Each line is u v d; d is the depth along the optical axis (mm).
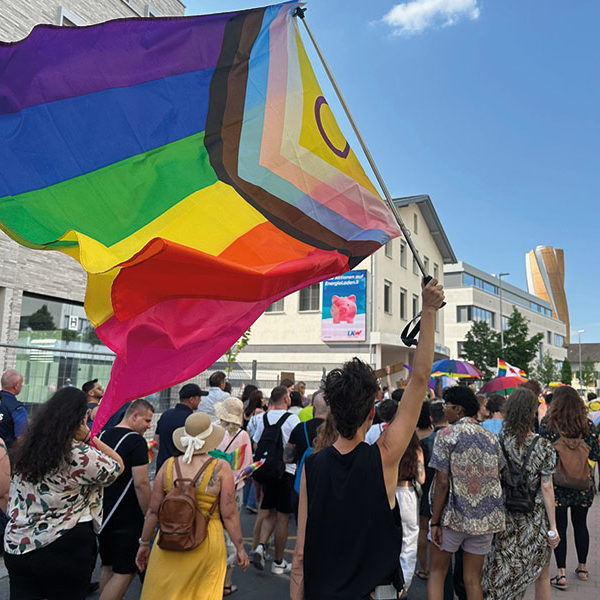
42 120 3221
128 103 3262
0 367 9312
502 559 3992
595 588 5254
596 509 9078
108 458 3225
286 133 3461
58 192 3211
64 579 3047
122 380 2646
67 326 11180
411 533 4559
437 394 13828
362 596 1982
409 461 4590
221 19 3385
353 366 2271
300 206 3375
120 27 3250
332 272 3125
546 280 128750
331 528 2104
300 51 3557
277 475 5445
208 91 3361
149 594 3309
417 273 30219
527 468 4031
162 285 2654
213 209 3227
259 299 2779
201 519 3369
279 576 5453
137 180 3221
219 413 5059
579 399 5223
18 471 3074
